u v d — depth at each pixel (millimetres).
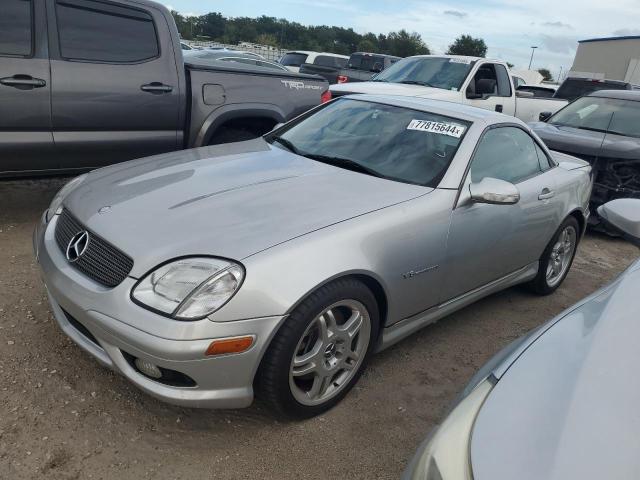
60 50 4461
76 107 4574
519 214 3793
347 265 2621
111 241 2568
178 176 3188
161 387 2383
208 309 2295
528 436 1460
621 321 1862
